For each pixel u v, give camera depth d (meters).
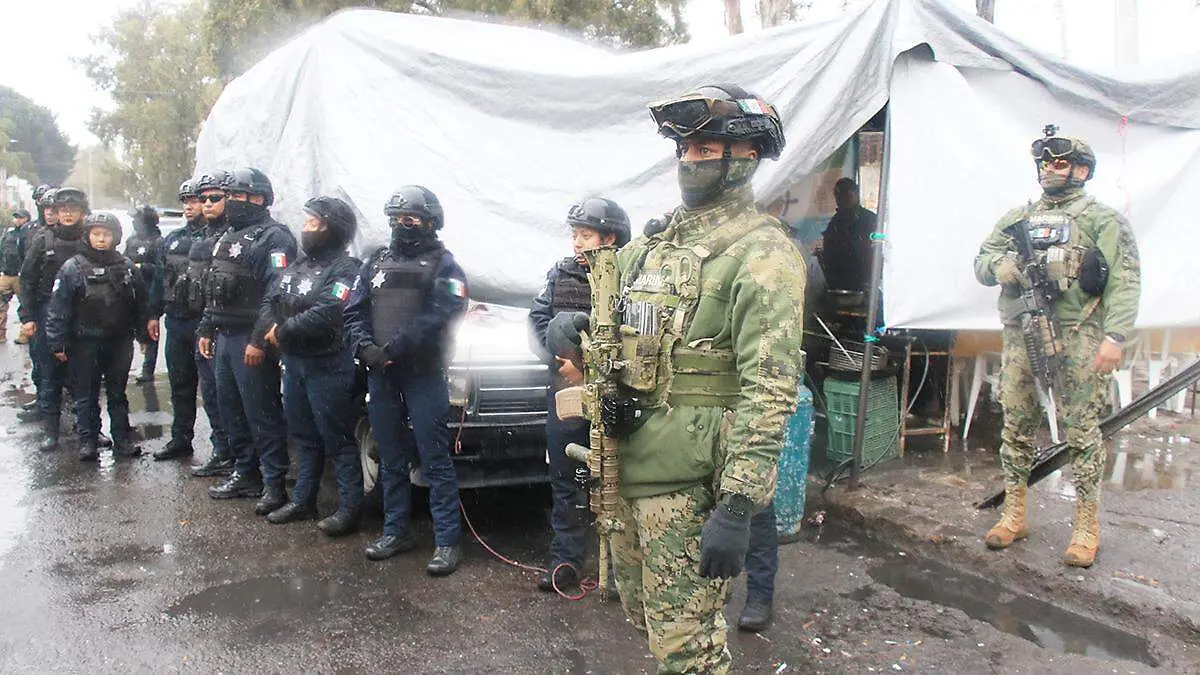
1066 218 4.39
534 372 5.05
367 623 4.09
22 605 4.27
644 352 2.41
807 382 6.50
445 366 4.67
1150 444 6.66
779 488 4.98
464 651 3.81
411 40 6.24
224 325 5.66
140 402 9.52
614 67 5.80
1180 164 5.96
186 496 6.07
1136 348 7.09
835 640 3.89
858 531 5.27
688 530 2.44
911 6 5.27
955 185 5.50
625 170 5.69
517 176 5.86
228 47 18.11
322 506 5.88
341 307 4.98
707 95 2.33
